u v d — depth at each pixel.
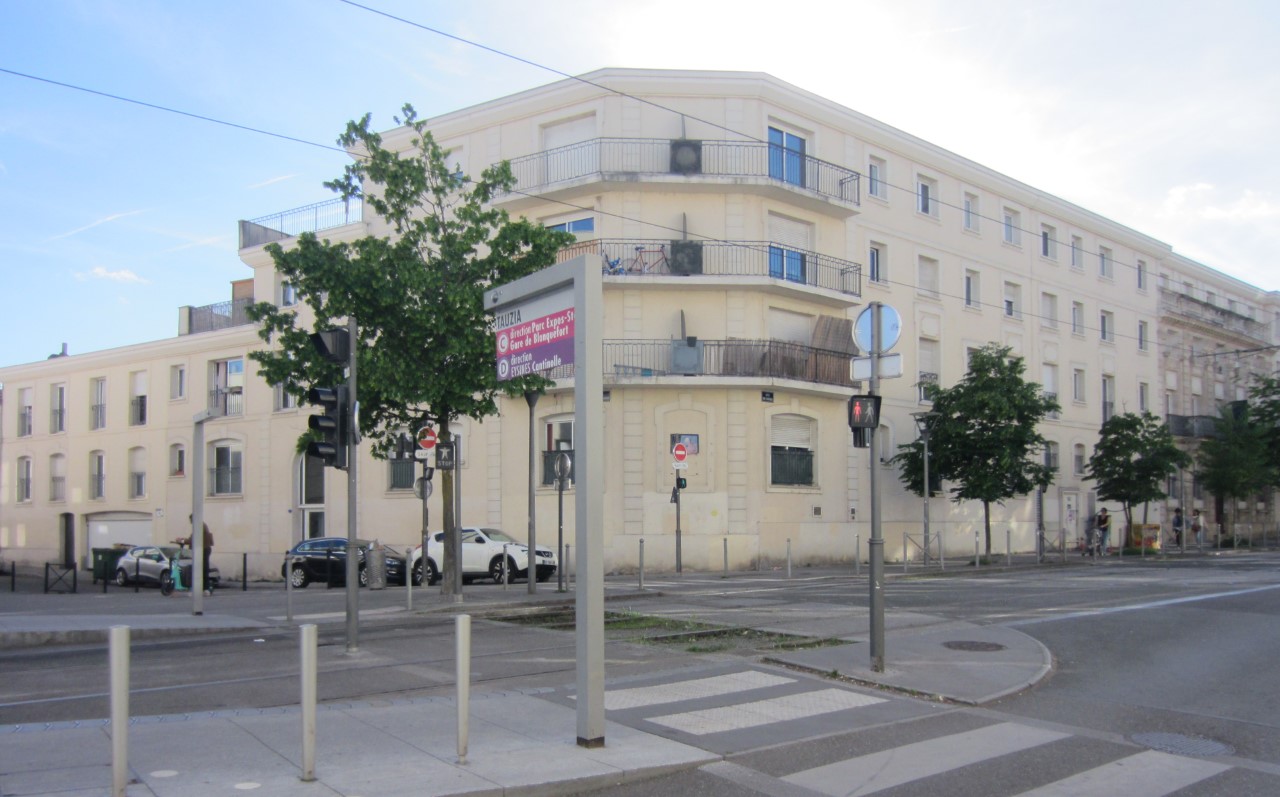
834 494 29.84
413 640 12.66
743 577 24.61
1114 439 36.97
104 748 6.80
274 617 15.69
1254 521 53.88
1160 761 7.05
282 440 34.72
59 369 43.00
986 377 29.59
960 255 35.34
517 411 28.72
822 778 6.60
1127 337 44.41
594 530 7.14
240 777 6.16
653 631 13.21
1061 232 40.69
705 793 6.29
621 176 27.33
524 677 9.98
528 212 28.97
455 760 6.64
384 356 16.50
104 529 40.94
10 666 10.91
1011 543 36.66
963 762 6.98
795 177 29.48
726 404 27.70
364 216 32.81
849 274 30.42
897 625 13.51
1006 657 10.77
